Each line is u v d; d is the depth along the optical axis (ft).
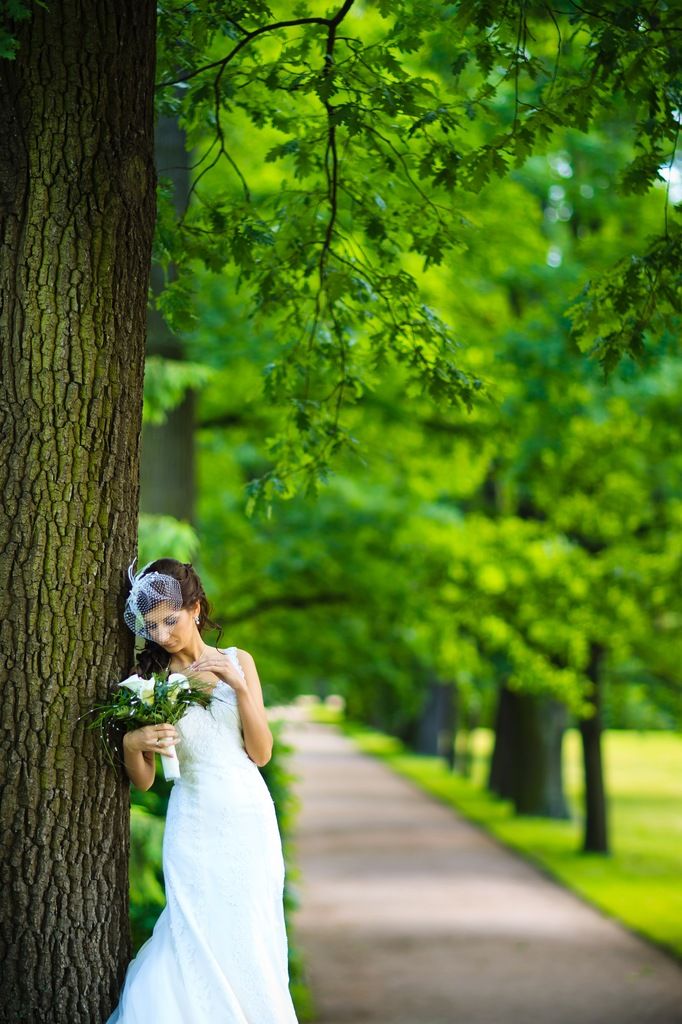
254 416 59.77
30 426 15.29
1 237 15.37
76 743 15.43
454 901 58.29
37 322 15.29
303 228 22.11
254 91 21.93
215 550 66.23
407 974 41.96
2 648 15.28
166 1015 15.66
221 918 16.15
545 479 65.41
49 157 15.37
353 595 68.08
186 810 16.51
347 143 20.51
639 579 65.31
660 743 220.43
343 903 57.67
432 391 23.13
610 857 73.05
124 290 15.74
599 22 18.52
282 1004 16.35
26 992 15.19
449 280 52.24
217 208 21.91
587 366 52.49
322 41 20.52
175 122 32.60
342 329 23.35
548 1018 35.53
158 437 38.83
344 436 23.84
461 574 66.95
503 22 19.01
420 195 21.76
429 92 19.15
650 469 65.98
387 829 90.74
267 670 72.84
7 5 14.76
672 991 39.04
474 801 109.91
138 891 26.30
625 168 20.26
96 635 15.58
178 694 15.88
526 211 54.70
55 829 15.31
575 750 195.52
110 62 15.58
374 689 88.63
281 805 36.58
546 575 65.51
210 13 18.89
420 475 65.57
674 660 70.95
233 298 50.31
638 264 20.29
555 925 51.62
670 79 18.79
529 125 18.95
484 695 109.09
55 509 15.33
